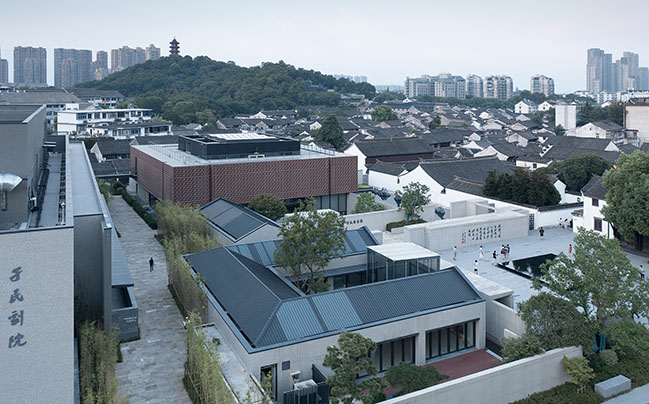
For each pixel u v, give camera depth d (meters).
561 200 70.81
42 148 42.41
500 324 33.03
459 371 29.56
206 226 47.03
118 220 63.03
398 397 23.66
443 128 162.12
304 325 27.84
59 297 21.53
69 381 21.98
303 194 65.19
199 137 71.25
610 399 27.52
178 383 27.34
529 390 27.58
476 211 64.81
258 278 32.19
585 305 30.09
